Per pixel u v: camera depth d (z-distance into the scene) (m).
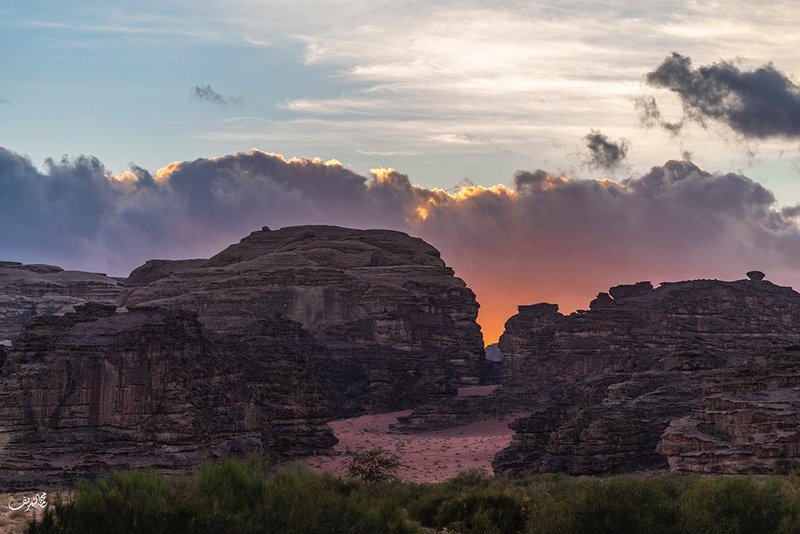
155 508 60.94
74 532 59.31
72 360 119.50
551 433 136.62
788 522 70.50
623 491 73.75
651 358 187.00
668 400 134.12
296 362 150.25
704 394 117.44
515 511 80.31
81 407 118.38
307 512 65.62
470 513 81.56
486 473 131.12
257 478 67.06
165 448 116.88
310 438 145.38
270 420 138.50
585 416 130.00
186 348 124.94
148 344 120.56
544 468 126.06
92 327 124.75
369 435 185.62
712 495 74.12
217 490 65.12
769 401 109.75
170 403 119.31
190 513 61.41
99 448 116.12
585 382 153.25
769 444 104.75
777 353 122.69
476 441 174.88
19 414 115.94
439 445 170.50
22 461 111.88
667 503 72.88
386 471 122.94
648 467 123.44
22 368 121.00
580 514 71.94
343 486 89.19
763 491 75.19
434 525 81.44
